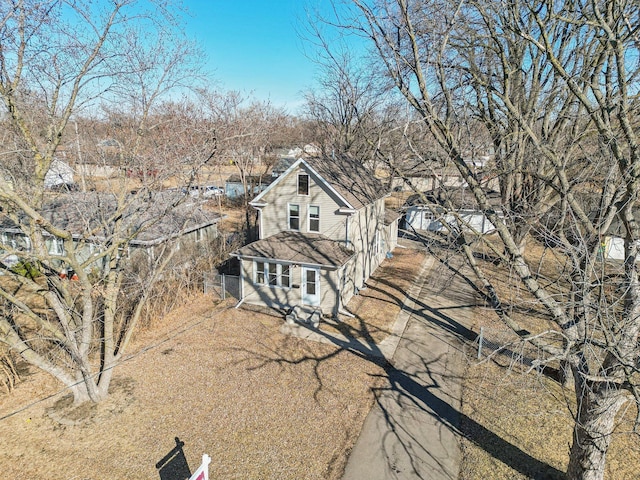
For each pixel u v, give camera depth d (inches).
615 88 363.9
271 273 692.1
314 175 701.3
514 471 345.4
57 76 363.9
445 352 557.9
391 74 316.8
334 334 605.3
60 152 469.7
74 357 400.8
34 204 362.3
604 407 273.1
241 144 1187.3
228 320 648.4
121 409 423.2
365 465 354.3
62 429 391.9
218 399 443.8
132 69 455.5
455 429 400.8
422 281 853.2
